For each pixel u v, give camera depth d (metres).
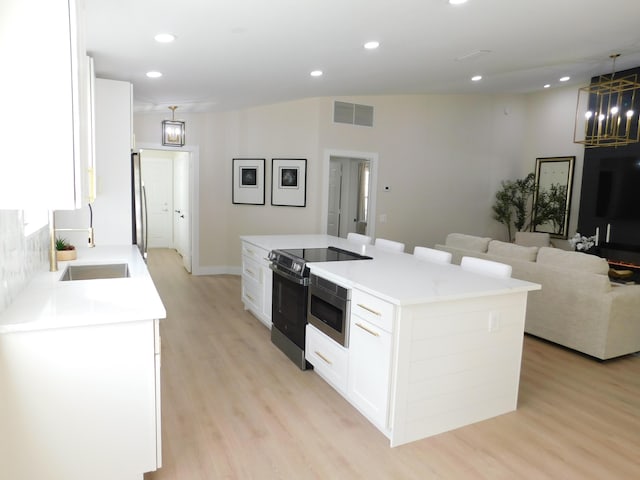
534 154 7.78
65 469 1.81
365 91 5.89
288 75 4.39
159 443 1.95
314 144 6.10
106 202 3.83
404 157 6.85
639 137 5.97
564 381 3.23
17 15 1.38
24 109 1.41
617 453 2.34
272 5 2.59
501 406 2.69
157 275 6.54
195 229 6.49
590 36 3.82
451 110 7.15
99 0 2.41
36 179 1.43
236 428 2.49
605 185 6.49
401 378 2.26
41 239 2.72
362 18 2.92
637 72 5.76
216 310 4.80
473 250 4.87
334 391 2.96
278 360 3.46
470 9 2.94
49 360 1.72
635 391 3.09
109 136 3.80
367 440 2.39
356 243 4.23
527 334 4.29
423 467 2.17
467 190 7.50
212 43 3.21
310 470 2.13
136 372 1.86
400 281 2.54
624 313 3.54
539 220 7.60
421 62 4.32
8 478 1.73
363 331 2.46
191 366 3.32
